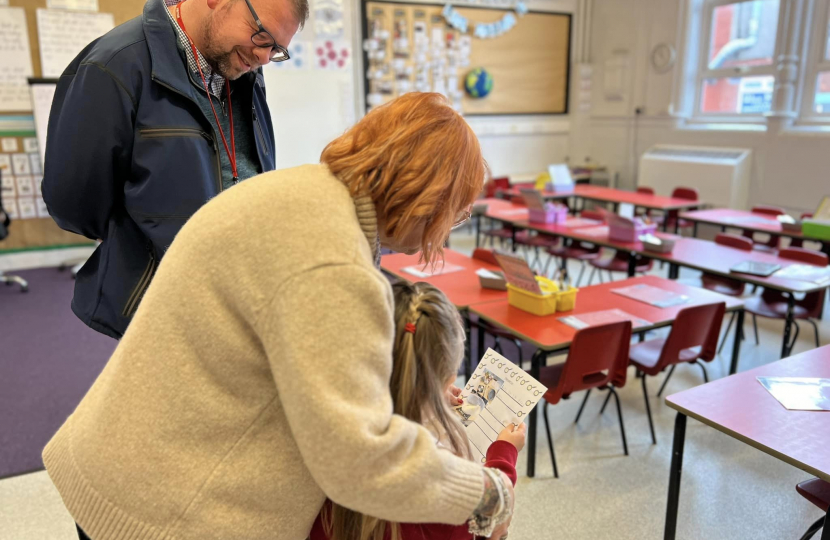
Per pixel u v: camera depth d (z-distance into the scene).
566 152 8.54
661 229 6.02
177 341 0.88
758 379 2.00
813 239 4.13
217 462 0.89
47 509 2.42
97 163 1.36
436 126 0.94
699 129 6.89
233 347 0.86
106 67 1.33
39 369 3.66
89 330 4.32
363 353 0.82
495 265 3.64
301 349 0.79
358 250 0.85
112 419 0.91
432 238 1.00
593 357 2.49
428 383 1.05
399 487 0.82
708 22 6.88
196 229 0.89
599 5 7.99
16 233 5.79
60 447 1.00
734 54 6.68
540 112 8.20
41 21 5.37
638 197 6.03
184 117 1.42
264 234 0.83
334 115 6.88
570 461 2.75
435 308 1.06
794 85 6.00
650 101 7.46
